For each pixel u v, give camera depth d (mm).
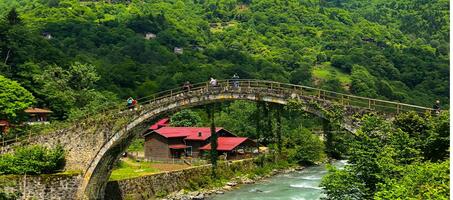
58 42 125500
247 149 73438
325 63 153875
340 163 59719
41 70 72375
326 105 30859
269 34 190750
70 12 166500
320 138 82312
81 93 67062
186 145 72000
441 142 25484
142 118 37375
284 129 79000
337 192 24438
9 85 49344
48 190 35562
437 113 27859
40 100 63781
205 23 195875
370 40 188750
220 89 36125
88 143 37656
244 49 166500
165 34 160500
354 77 128875
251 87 35750
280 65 143500
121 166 58219
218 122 85438
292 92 33500
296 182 61875
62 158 37781
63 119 62094
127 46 134250
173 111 37781
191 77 105188
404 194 19969
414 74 137375
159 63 125438
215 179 58938
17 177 35156
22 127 48125
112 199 42688
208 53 149125
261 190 55469
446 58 155125
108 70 101188
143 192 47375
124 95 91375
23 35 79000
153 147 72188
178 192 52156
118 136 37281
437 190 19562
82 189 36844
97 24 157250
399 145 24859
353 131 29156
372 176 23906
